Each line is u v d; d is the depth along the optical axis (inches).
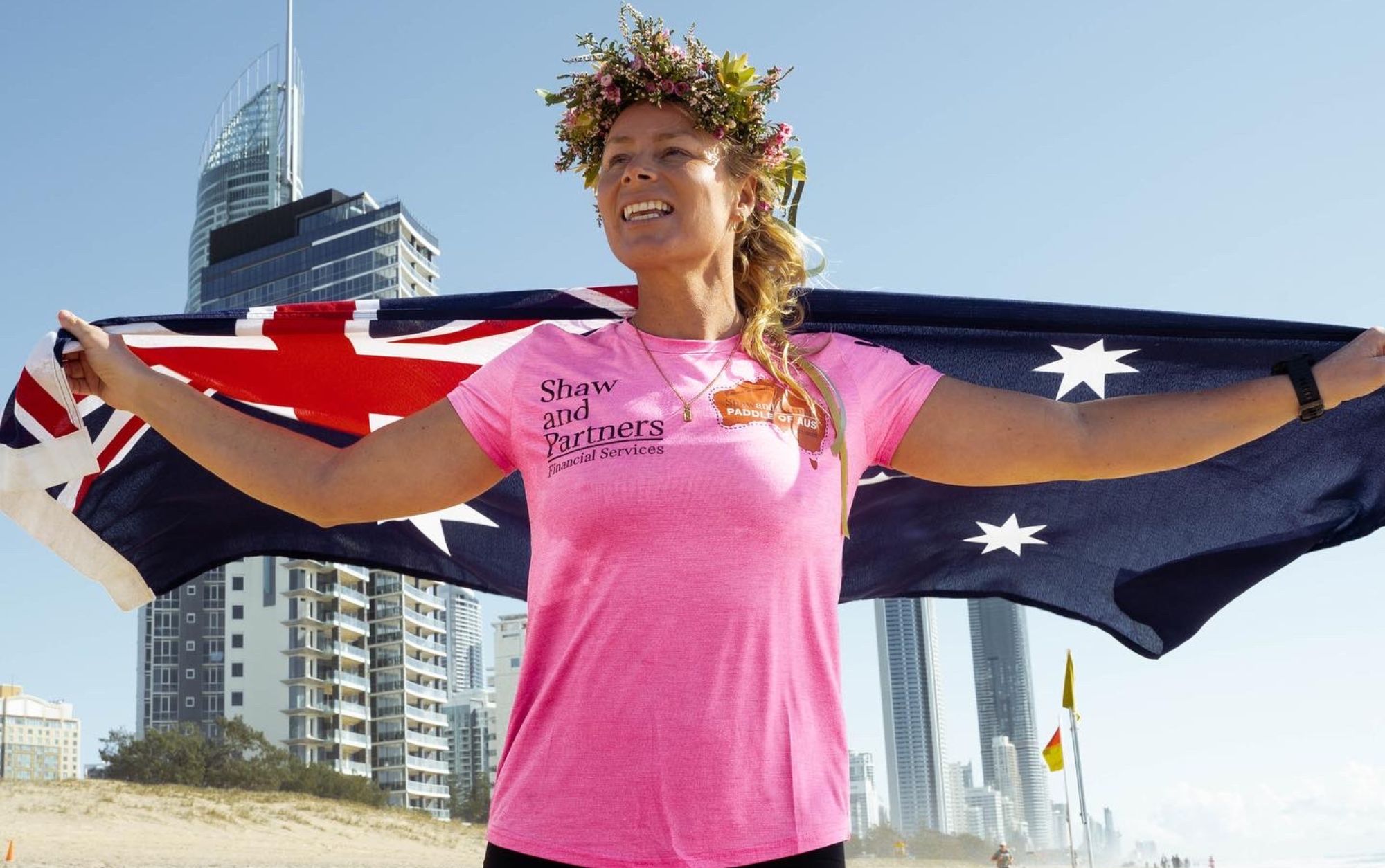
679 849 88.2
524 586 168.6
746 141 117.7
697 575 91.7
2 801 2086.6
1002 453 110.0
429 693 5546.3
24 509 126.0
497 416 106.0
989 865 7249.0
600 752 90.4
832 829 92.0
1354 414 145.3
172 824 2177.7
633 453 94.9
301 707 4918.8
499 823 93.4
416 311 144.3
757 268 122.3
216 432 115.7
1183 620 159.3
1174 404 111.7
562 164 129.8
